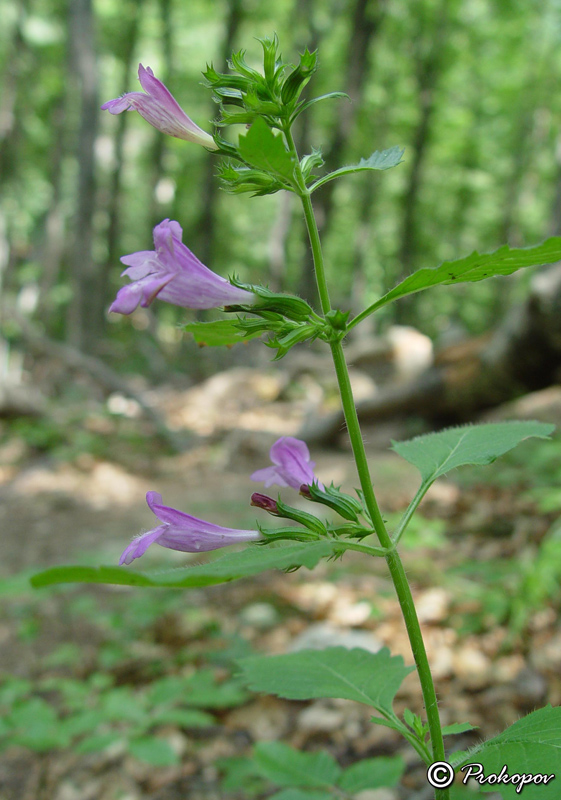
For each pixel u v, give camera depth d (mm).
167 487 7828
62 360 12094
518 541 4352
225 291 1217
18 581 3062
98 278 21016
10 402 9656
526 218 25875
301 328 1208
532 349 6973
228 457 9086
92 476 8125
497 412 8523
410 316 22219
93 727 2357
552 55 23203
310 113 14586
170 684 2582
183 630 3807
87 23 15609
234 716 3066
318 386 12328
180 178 22859
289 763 1875
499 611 3299
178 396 13570
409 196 20734
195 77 20844
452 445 1367
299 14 14797
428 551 4492
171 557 4805
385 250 26625
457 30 20422
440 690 2959
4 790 2752
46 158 24250
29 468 8391
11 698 2725
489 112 23672
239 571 859
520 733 1113
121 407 12297
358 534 1229
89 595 4523
